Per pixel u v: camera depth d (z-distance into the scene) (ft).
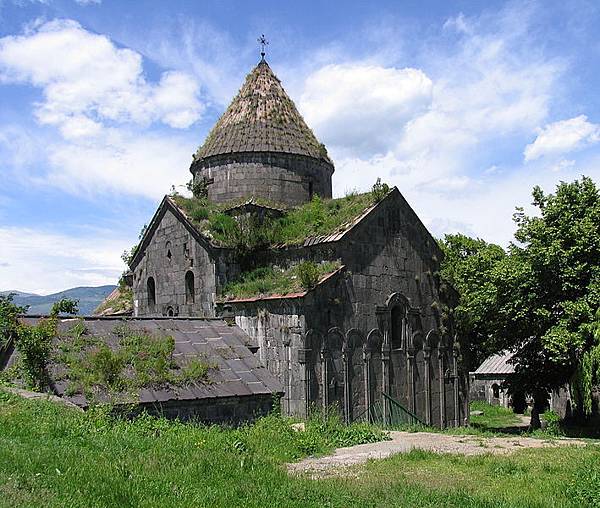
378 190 84.89
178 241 91.66
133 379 59.52
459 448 57.41
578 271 81.20
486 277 97.81
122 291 118.01
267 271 84.38
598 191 86.07
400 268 86.53
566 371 92.12
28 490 28.94
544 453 53.98
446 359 92.17
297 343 72.64
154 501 30.22
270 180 95.25
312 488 37.37
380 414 80.59
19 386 58.13
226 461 40.73
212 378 64.39
